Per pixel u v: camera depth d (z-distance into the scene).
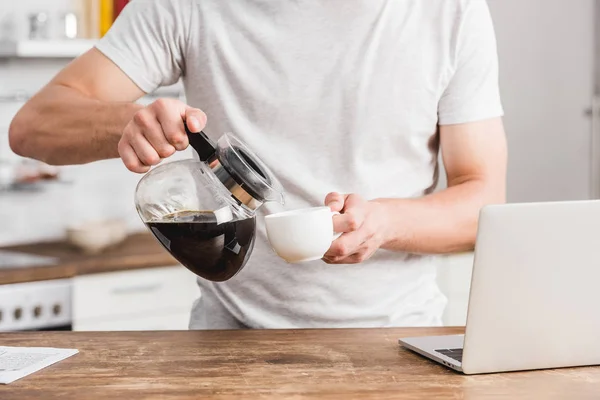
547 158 4.24
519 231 1.28
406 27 1.80
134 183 4.12
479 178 1.85
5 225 3.87
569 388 1.24
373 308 1.79
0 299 2.99
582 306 1.33
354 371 1.32
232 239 1.31
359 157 1.79
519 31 4.16
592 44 4.24
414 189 1.85
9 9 3.76
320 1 1.77
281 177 1.78
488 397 1.19
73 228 3.55
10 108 3.82
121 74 1.80
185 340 1.52
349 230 1.45
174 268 3.44
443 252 1.76
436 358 1.38
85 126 1.61
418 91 1.81
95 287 3.23
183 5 1.81
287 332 1.59
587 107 4.26
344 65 1.77
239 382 1.25
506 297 1.29
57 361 1.38
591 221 1.31
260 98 1.78
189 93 1.87
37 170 3.86
